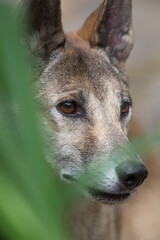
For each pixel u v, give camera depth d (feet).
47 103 16.97
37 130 4.94
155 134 8.31
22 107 4.75
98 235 19.70
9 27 4.34
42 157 5.24
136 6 59.57
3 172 4.68
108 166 15.65
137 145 8.32
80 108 17.13
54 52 17.95
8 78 4.49
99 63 18.93
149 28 54.54
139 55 49.96
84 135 16.70
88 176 15.98
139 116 39.40
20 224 4.33
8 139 4.91
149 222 31.19
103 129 16.78
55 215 4.72
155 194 32.17
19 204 4.43
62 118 16.85
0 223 4.46
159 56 49.62
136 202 31.22
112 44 20.47
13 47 4.39
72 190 8.02
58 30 17.54
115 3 19.92
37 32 17.21
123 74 20.42
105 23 19.90
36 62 17.47
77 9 59.11
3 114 15.99
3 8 4.30
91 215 19.03
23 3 14.67
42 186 4.75
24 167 4.67
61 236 4.77
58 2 16.69
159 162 32.86
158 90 43.93
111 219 20.54
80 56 18.47
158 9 59.11
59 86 17.28
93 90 17.49
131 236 28.12
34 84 17.17
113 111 17.54
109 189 15.60
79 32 21.49
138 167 15.34
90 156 16.26
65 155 16.70
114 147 16.11
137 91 43.60
